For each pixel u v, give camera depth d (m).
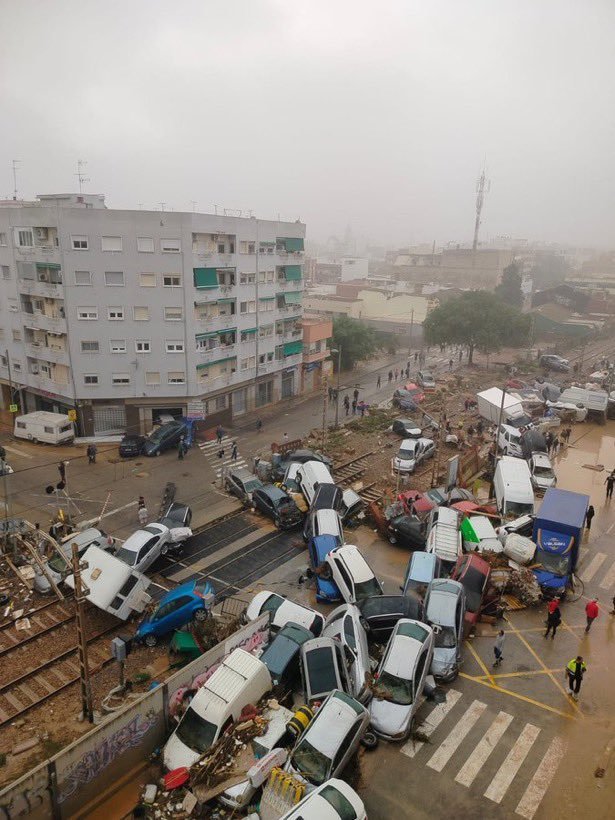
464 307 74.00
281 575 26.91
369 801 15.20
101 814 14.75
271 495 32.31
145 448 42.53
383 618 21.75
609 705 18.88
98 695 19.34
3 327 49.34
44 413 45.31
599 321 109.31
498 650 20.47
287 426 50.59
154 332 44.84
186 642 21.05
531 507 31.16
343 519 31.50
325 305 98.50
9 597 24.66
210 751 15.78
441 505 32.16
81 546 27.02
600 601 24.83
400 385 66.50
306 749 15.34
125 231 42.47
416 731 17.50
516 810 15.10
